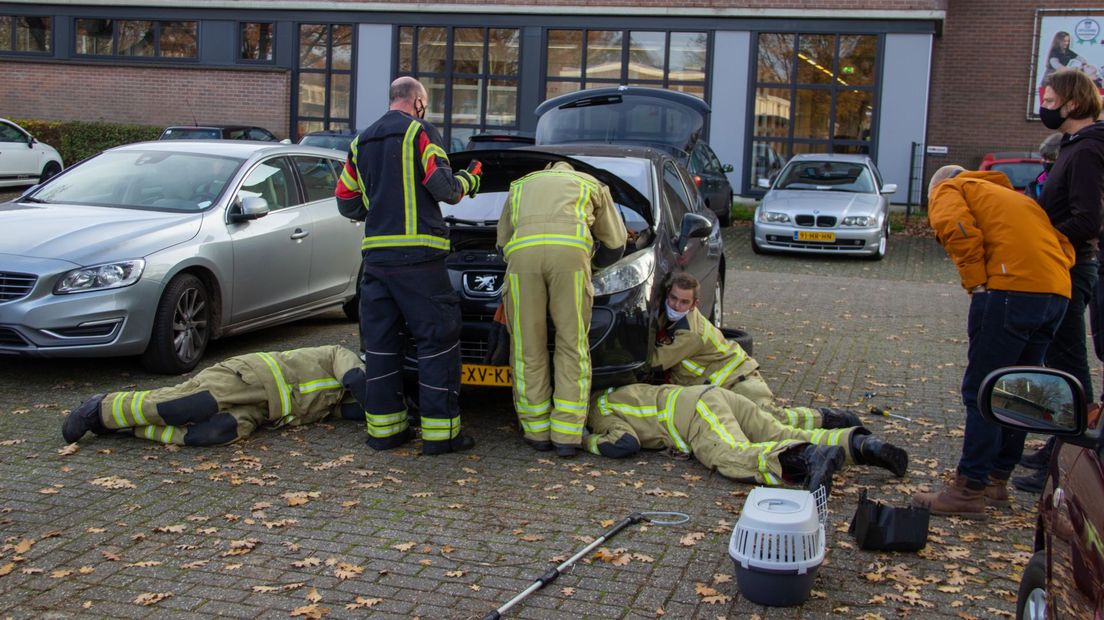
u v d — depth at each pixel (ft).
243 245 25.17
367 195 18.01
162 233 23.35
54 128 78.33
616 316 18.88
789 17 70.38
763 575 12.62
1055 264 15.14
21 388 22.12
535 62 75.36
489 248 20.80
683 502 16.34
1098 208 15.35
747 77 71.82
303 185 28.19
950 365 27.27
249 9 79.30
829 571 13.84
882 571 13.78
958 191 15.57
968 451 15.74
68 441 18.30
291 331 29.53
